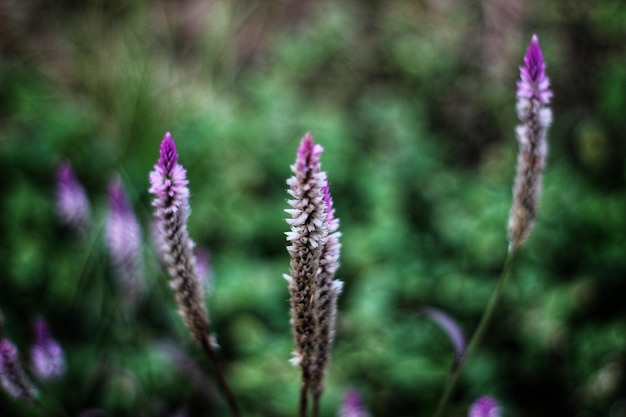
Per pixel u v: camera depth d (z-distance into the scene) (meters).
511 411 0.62
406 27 1.04
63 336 0.67
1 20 1.07
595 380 0.64
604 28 0.81
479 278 0.70
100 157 0.83
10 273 0.70
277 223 0.77
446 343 0.66
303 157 0.35
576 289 0.66
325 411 0.59
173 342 0.61
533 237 0.69
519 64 0.93
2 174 0.80
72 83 1.01
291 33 1.14
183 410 0.53
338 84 1.02
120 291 0.63
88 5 1.01
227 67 1.01
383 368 0.62
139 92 0.85
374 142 0.92
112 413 0.60
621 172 0.75
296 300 0.38
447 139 0.95
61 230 0.73
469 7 1.00
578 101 0.85
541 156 0.44
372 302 0.67
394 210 0.76
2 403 0.59
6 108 0.90
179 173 0.39
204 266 0.52
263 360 0.62
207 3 1.13
